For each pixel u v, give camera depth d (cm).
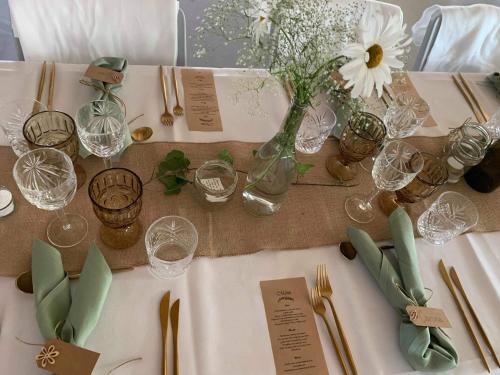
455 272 92
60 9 116
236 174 90
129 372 68
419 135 122
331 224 94
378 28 63
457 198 96
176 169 94
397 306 81
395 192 104
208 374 70
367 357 76
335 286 85
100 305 70
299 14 68
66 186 73
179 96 112
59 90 106
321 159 107
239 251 86
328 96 114
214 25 76
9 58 207
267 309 79
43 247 74
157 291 77
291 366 73
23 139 89
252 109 114
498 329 86
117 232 83
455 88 139
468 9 151
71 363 62
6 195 82
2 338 67
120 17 121
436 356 74
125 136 92
